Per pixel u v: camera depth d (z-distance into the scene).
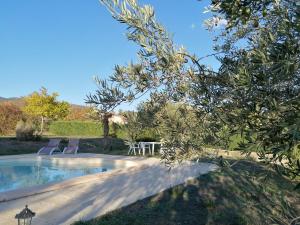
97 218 6.95
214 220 7.39
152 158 17.77
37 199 8.31
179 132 2.42
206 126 2.33
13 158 17.14
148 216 7.40
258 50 1.95
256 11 2.16
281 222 4.00
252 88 1.98
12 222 6.45
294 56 1.79
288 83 1.93
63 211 7.41
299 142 1.88
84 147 22.92
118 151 21.45
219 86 2.20
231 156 2.55
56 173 15.46
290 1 2.01
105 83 2.32
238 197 9.12
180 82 2.25
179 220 7.29
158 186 10.31
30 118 35.94
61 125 35.50
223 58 2.31
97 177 11.37
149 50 2.16
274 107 1.94
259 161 2.43
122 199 8.64
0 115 33.75
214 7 2.30
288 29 1.89
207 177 11.58
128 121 2.55
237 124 2.14
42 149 20.11
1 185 12.88
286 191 8.37
